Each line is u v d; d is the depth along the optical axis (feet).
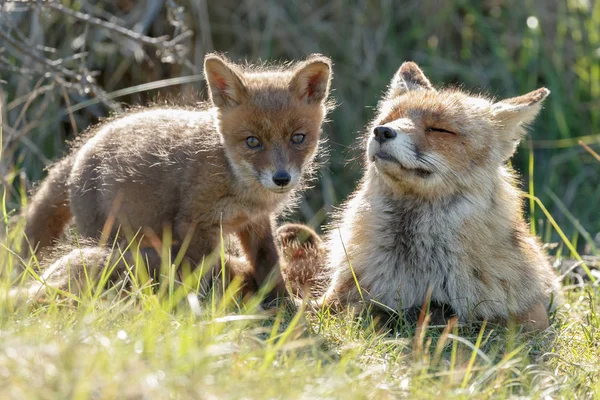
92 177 36.14
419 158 32.14
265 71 40.91
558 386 25.75
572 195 64.64
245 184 34.06
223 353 23.00
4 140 46.83
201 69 58.39
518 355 28.96
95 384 19.20
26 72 47.52
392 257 33.63
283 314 30.96
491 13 69.21
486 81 66.90
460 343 29.99
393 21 68.18
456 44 68.74
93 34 56.90
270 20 65.00
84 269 29.07
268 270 35.99
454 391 24.79
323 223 59.82
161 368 20.83
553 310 36.17
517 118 34.73
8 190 45.80
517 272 33.19
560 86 67.41
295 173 34.19
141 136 35.91
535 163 67.05
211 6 64.90
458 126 32.96
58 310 26.61
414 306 33.40
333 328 29.68
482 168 33.45
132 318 25.99
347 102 65.62
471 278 32.65
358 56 66.59
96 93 46.01
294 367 23.20
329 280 36.11
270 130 33.96
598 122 66.49
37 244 38.70
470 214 32.91
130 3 58.65
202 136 34.65
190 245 33.47
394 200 33.86
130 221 34.91
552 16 68.54
